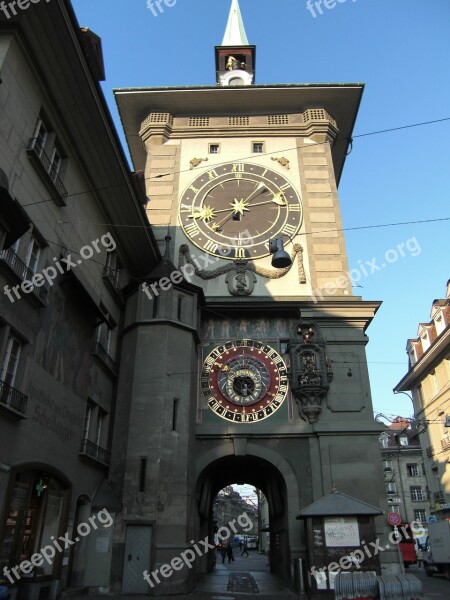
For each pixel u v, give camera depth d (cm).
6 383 1249
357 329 2362
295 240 2672
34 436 1384
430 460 4347
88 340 1831
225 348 2386
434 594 1978
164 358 2047
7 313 1273
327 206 2769
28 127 1484
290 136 3045
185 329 2172
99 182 1944
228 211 2752
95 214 1998
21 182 1414
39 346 1444
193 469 2066
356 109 3125
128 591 1697
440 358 4131
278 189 2819
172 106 3122
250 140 3038
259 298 2486
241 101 3097
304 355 2302
